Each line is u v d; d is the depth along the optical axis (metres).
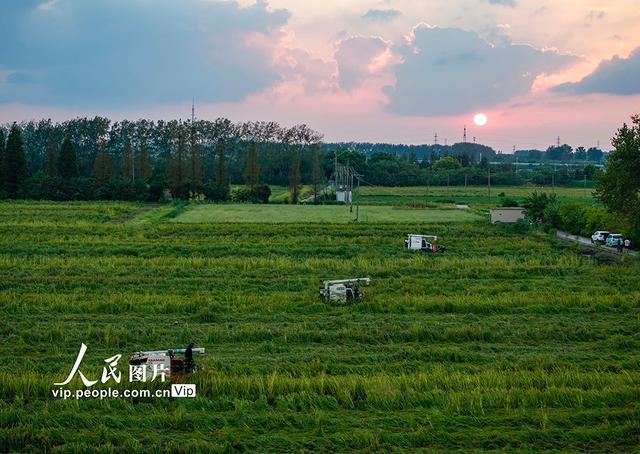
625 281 46.50
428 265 53.78
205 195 135.75
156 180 127.38
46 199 125.06
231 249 61.72
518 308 38.94
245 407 24.33
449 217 99.88
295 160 136.88
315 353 30.42
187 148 143.75
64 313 37.53
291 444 21.86
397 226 82.62
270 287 44.72
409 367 28.75
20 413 23.20
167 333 33.50
